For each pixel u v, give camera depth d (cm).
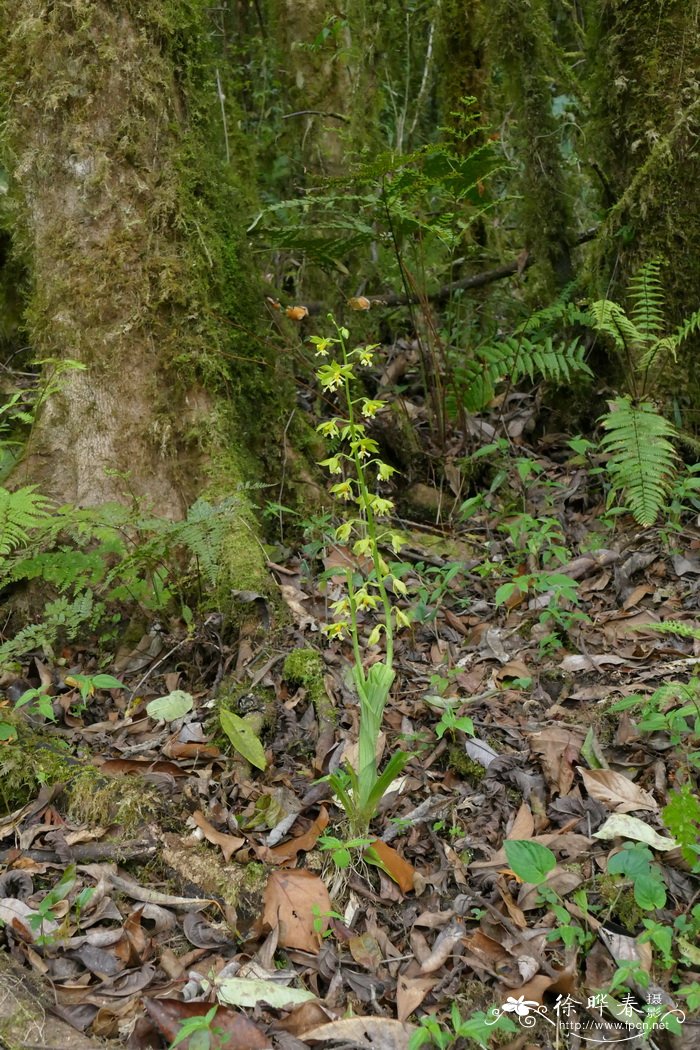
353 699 320
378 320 556
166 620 361
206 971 233
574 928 231
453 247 461
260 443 416
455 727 285
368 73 620
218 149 408
